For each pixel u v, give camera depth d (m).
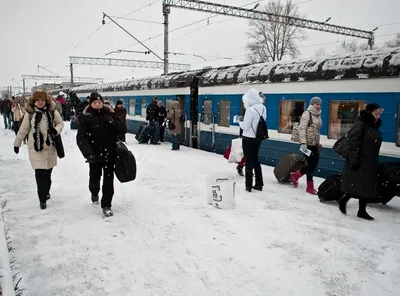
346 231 4.46
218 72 11.31
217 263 3.62
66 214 5.09
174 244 4.07
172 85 13.85
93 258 3.74
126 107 18.59
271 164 9.16
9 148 11.67
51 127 5.19
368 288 3.20
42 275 3.40
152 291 3.14
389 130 6.42
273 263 3.63
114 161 4.95
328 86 7.50
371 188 4.67
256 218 4.91
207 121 11.81
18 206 5.44
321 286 3.23
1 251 2.62
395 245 4.04
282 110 8.75
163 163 9.18
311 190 6.25
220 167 8.66
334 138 7.47
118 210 5.27
